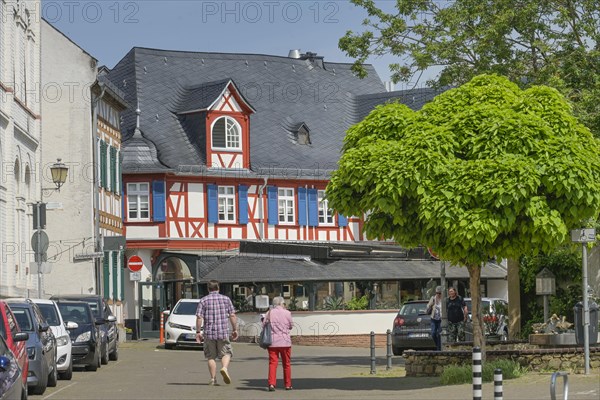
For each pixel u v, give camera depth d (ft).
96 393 87.15
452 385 84.74
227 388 91.81
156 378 104.73
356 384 92.99
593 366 89.81
